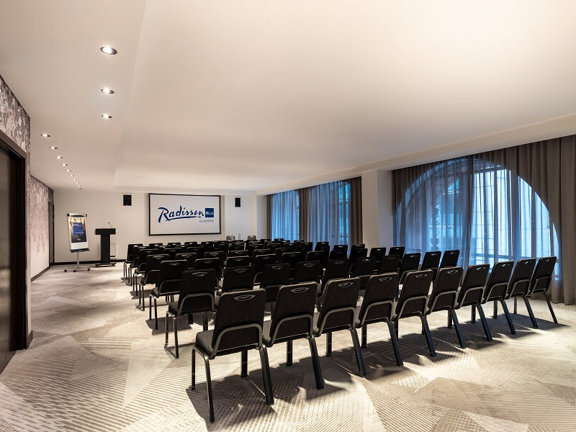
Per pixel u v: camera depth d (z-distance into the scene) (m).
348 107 4.65
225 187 14.36
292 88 3.96
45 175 9.28
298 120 5.21
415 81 3.80
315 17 2.57
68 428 2.36
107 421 2.44
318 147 7.09
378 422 2.38
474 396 2.72
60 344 4.00
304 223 13.22
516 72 3.58
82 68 2.95
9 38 2.46
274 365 3.33
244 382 2.99
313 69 3.47
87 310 5.59
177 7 2.41
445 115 5.04
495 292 4.13
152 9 2.43
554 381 2.96
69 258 13.25
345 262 5.04
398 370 3.19
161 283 4.51
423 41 2.94
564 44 3.01
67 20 2.24
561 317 4.93
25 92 3.46
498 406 2.57
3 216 3.46
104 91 3.46
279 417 2.45
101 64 2.88
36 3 2.05
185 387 2.91
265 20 2.59
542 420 2.39
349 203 10.79
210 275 3.71
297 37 2.85
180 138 6.22
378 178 8.95
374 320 3.25
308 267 4.65
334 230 11.44
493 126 5.66
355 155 7.96
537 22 2.67
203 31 2.73
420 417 2.43
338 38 2.88
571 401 2.64
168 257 5.71
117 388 2.92
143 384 2.98
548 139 5.92
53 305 5.98
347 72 3.54
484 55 3.20
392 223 9.15
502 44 3.01
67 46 2.58
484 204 7.04
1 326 3.34
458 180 7.55
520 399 2.67
